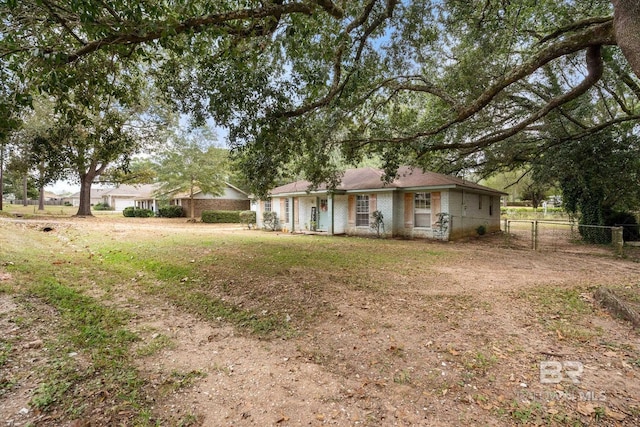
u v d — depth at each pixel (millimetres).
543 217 27047
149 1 4379
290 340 3797
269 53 6855
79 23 4449
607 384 2789
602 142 11195
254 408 2512
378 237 15062
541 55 5371
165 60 6520
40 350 3172
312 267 7320
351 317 4406
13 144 16969
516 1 7152
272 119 6016
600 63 5508
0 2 3926
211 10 4770
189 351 3475
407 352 3443
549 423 2324
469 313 4512
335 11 5332
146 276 6574
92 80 5613
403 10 7109
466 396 2678
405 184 14828
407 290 5629
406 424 2346
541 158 12648
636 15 3357
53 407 2354
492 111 10703
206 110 6094
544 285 5973
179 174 25203
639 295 5168
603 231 12352
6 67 4402
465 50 9133
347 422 2371
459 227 14312
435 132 7953
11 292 4660
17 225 13711
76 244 10242
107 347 3387
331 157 12547
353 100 8156
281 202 19484
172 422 2303
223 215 27531
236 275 6520
